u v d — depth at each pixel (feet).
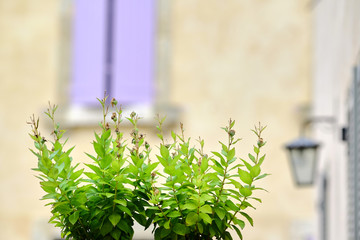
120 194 11.69
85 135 41.22
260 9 41.06
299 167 30.66
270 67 40.78
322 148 34.22
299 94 40.45
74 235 11.74
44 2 43.09
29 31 42.93
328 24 33.01
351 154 21.50
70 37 42.73
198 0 41.78
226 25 41.37
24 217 41.86
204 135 40.88
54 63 42.68
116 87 42.27
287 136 40.19
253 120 40.60
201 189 11.58
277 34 40.86
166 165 11.82
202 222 11.74
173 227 11.62
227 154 11.96
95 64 42.47
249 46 41.04
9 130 42.47
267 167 39.99
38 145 11.81
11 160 42.32
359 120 20.31
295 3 40.83
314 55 39.88
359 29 22.63
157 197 11.59
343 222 26.71
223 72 41.19
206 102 41.09
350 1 25.08
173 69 41.70
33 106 42.42
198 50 41.57
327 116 32.94
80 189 11.72
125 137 39.65
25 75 42.73
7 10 43.19
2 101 42.65
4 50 42.98
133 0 42.50
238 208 11.84
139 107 41.63
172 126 40.98
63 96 42.32
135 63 42.24
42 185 11.58
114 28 42.60
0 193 42.19
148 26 42.32
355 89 20.52
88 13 42.78
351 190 21.34
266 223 39.73
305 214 39.60
